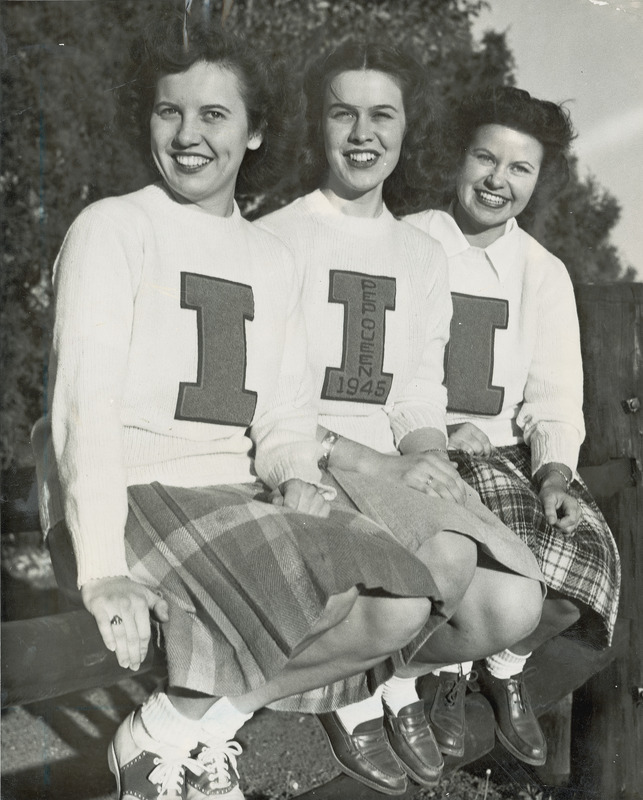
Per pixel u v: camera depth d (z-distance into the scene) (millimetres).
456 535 1706
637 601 2844
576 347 2418
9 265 2990
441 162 2326
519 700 2195
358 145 2008
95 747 2721
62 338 1590
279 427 1806
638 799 2879
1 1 2295
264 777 2695
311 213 2053
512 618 1791
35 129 3023
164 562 1560
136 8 3000
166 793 1524
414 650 1688
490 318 2342
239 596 1481
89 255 1626
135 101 1852
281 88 1897
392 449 2072
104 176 3148
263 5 3211
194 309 1710
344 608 1488
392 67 2018
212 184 1762
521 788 2836
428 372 2137
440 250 2191
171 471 1702
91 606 1441
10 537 2893
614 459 2805
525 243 2432
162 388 1679
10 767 2537
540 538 2111
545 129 2289
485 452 2250
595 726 2871
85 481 1513
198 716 1543
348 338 1998
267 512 1565
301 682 1602
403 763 1903
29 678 1550
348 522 1627
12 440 2900
